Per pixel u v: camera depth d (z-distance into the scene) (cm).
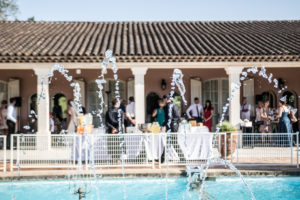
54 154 905
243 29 1836
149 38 1587
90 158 906
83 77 1653
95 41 1540
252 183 798
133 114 1438
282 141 913
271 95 1672
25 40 1512
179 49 1369
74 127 1348
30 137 898
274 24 1992
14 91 1612
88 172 845
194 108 1432
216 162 956
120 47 1420
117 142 909
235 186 774
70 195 712
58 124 1616
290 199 677
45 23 1922
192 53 1295
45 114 1305
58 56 1273
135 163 913
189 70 1667
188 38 1609
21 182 810
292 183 796
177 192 737
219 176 840
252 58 1305
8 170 889
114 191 745
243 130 1367
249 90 1639
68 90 1628
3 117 1355
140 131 1087
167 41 1534
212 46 1420
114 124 988
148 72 1652
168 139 929
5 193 728
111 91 1670
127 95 1653
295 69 1662
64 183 810
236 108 1332
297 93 1662
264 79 1670
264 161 973
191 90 1648
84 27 1853
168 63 1316
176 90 1659
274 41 1533
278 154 930
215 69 1675
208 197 693
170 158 934
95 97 1661
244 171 845
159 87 1653
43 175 830
